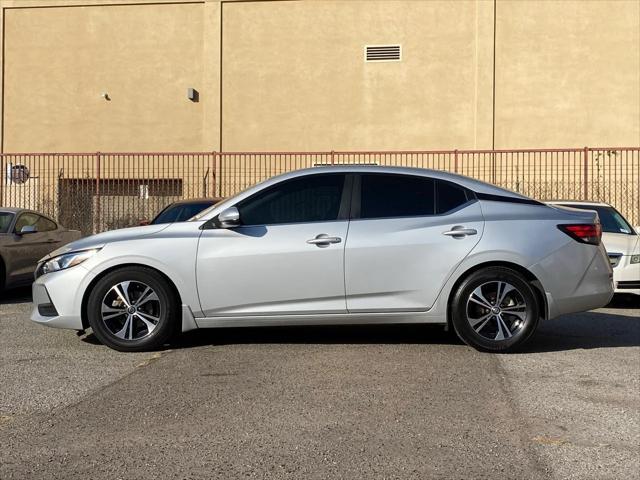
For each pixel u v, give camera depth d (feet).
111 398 15.78
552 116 64.59
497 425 14.05
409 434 13.52
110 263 19.79
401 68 65.98
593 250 20.18
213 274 19.76
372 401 15.55
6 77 70.59
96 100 69.46
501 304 19.79
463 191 20.40
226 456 12.41
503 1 64.95
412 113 65.82
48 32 70.13
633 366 18.80
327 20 66.69
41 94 70.13
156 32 68.80
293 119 67.05
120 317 20.12
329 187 20.40
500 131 65.00
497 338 19.76
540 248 19.63
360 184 20.40
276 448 12.78
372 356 19.74
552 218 20.11
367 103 66.28
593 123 64.34
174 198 66.54
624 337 23.15
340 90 66.54
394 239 19.72
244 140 67.56
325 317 19.92
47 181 68.95
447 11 65.51
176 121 68.49
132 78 69.05
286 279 19.74
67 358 19.60
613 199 61.57
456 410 14.97
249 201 20.35
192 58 68.39
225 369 18.28
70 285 19.95
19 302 32.99
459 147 65.36
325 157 65.67
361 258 19.67
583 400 15.74
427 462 12.17
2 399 15.75
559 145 64.44
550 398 15.87
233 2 67.62
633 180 60.75
